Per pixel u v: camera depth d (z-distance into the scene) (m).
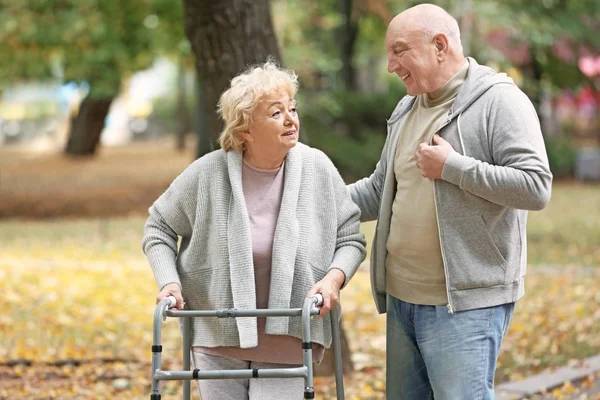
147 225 5.11
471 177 4.68
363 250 5.10
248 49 7.84
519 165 4.67
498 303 4.93
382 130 28.33
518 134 4.73
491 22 18.59
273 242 4.86
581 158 31.78
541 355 9.55
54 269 14.84
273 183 4.98
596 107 40.34
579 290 12.83
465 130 4.85
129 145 45.47
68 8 19.89
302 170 4.99
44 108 58.59
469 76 4.91
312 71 26.19
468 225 4.86
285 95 4.82
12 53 21.55
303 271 4.89
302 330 4.52
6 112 58.38
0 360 9.31
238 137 4.89
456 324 4.91
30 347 9.83
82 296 12.75
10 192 24.64
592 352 9.62
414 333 5.20
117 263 15.63
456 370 4.89
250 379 4.98
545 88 25.42
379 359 9.44
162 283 4.87
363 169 26.30
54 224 21.36
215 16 7.75
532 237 18.48
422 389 5.30
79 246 17.72
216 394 4.96
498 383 8.59
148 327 11.09
